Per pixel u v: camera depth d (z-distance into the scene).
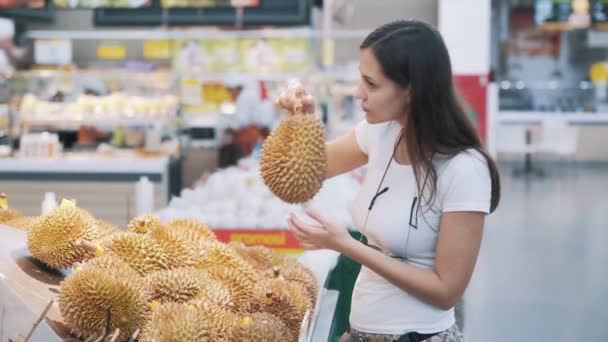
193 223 2.39
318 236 2.13
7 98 6.69
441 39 2.13
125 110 6.95
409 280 2.13
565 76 20.30
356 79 7.43
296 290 2.15
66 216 1.98
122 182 6.46
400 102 2.14
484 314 6.07
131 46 8.10
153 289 1.86
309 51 7.64
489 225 10.04
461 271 2.14
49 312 1.77
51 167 6.46
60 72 7.03
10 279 1.85
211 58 7.72
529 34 20.30
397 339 2.23
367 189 2.35
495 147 16.53
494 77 17.06
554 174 16.09
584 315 6.04
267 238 4.17
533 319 5.93
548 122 16.52
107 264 1.81
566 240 9.05
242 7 7.43
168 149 6.97
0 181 6.47
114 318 1.69
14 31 7.77
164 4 7.47
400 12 11.69
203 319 1.72
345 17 9.00
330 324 2.36
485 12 11.77
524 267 7.68
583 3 19.33
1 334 1.69
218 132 7.34
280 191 1.98
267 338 1.71
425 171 2.15
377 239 2.28
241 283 2.05
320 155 1.99
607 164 17.98
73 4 7.48
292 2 7.42
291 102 2.17
